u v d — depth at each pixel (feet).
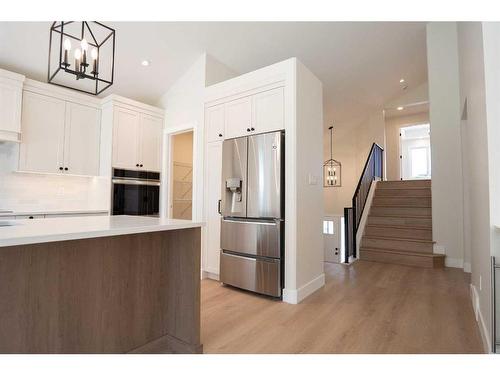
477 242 8.13
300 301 9.35
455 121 14.51
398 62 17.88
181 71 14.06
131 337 6.02
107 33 11.06
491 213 6.08
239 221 10.52
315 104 11.14
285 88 9.89
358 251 15.97
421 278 12.11
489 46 6.37
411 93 22.71
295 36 13.35
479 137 7.38
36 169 11.66
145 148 14.49
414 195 18.88
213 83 13.62
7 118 10.64
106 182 13.32
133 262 6.12
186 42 12.49
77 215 12.32
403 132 31.78
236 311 8.50
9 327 4.48
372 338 6.76
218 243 11.79
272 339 6.72
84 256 5.37
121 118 13.60
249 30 12.55
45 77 12.03
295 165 9.50
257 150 10.09
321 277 11.04
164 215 14.98
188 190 19.90
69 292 5.16
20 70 11.51
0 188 11.51
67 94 12.69
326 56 15.43
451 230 14.37
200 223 6.21
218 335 6.94
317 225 10.99
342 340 6.66
